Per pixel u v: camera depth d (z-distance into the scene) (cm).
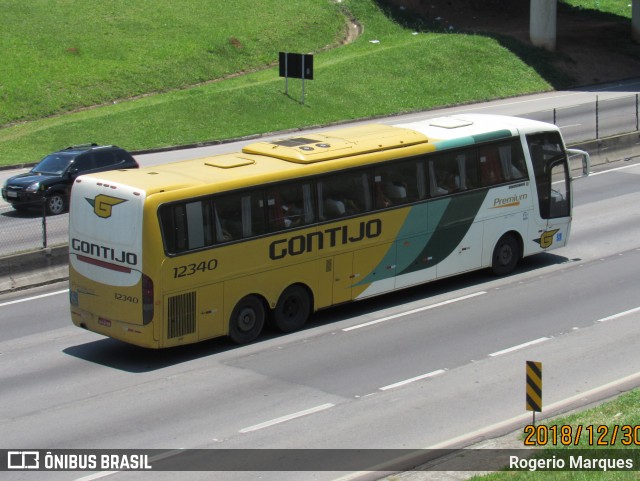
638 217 2959
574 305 2145
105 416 1579
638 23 6831
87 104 5153
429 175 2198
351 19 6656
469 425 1505
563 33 6888
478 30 6681
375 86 5519
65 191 3262
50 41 5591
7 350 1939
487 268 2448
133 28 5959
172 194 1797
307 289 2031
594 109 4944
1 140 4556
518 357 1830
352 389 1683
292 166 1983
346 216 2059
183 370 1806
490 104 5500
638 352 1834
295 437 1475
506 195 2353
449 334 1980
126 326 1822
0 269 2355
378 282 2141
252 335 1958
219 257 1866
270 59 6012
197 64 5725
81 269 1892
